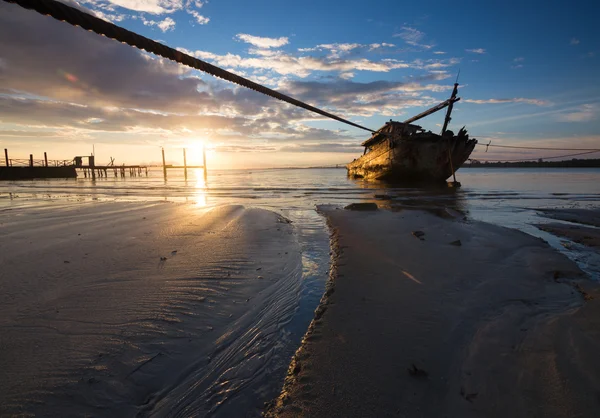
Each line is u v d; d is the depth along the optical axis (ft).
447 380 9.44
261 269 20.29
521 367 9.38
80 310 14.07
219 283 17.72
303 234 30.89
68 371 10.06
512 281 17.38
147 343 11.82
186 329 12.92
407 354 10.82
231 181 149.48
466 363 10.05
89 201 58.49
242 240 27.40
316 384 9.54
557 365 9.05
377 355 10.84
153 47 4.64
